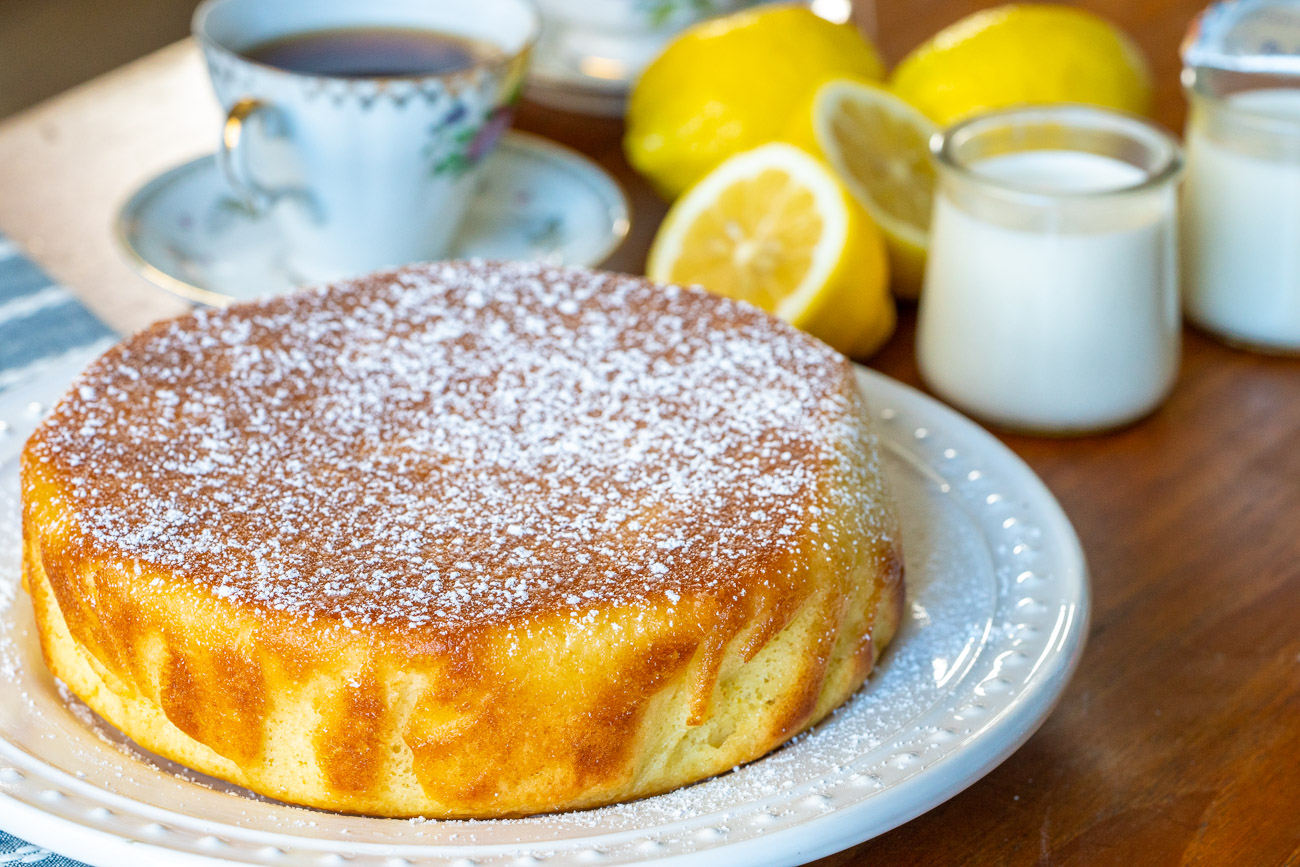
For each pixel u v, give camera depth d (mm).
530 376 766
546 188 936
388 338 778
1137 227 829
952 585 755
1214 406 863
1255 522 813
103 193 935
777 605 709
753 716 715
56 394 789
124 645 708
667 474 734
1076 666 730
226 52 862
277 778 706
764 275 865
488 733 695
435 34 922
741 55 915
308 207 881
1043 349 835
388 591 700
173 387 755
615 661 697
